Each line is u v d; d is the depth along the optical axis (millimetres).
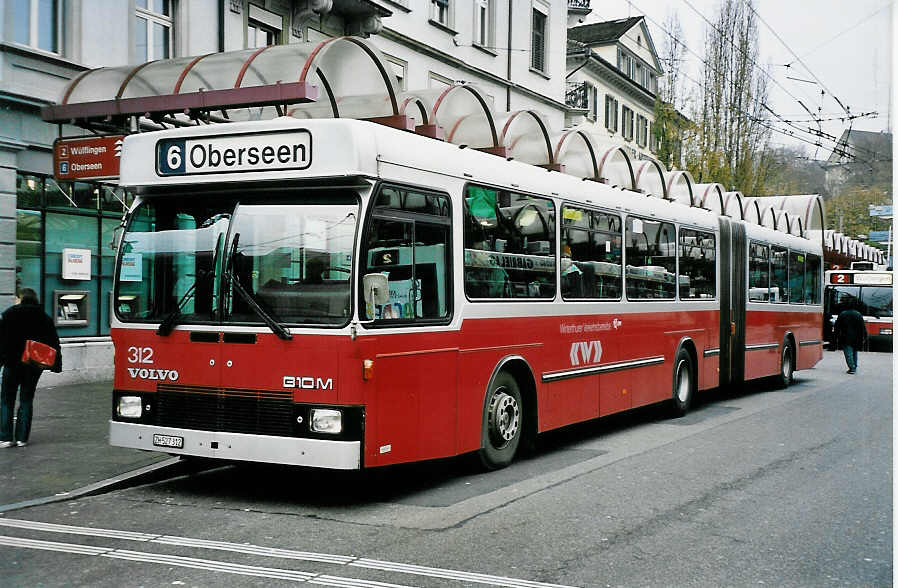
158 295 7727
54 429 10664
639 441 11375
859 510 7543
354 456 6941
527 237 9516
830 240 27203
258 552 5984
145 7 16422
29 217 14344
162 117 11117
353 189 7180
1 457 9055
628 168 12859
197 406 7438
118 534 6453
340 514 7160
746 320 16500
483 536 6500
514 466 9469
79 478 8164
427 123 9312
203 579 5348
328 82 10016
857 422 13375
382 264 7270
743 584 5441
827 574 5680
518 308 9242
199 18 17156
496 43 27688
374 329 7109
